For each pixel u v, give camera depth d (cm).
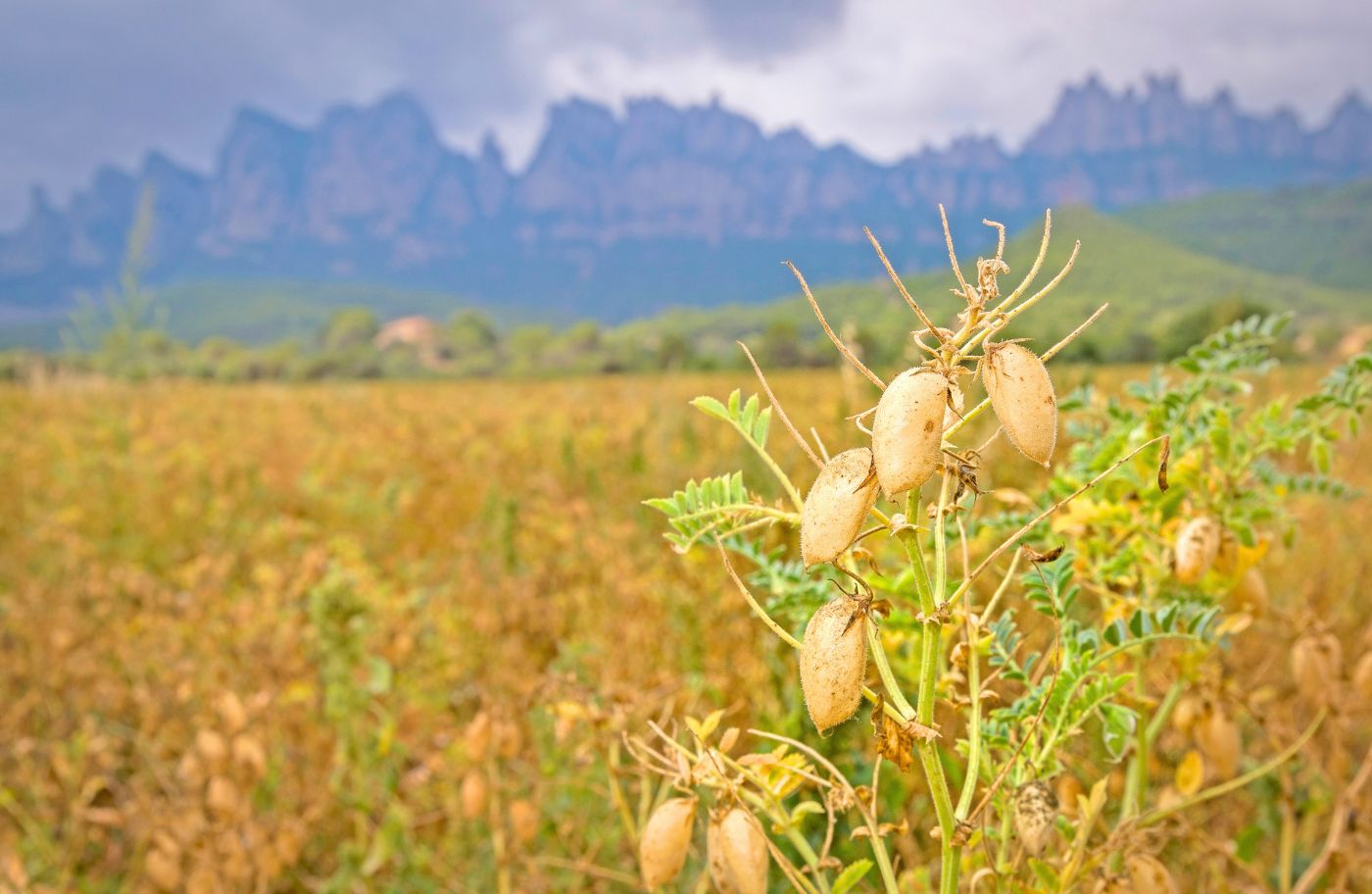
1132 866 148
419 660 445
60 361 2478
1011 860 156
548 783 314
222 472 1084
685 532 153
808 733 221
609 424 1359
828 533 104
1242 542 194
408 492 917
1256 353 194
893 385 101
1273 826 260
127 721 465
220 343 9831
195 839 289
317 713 403
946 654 191
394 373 13012
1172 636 152
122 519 896
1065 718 146
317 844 352
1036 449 100
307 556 525
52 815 368
